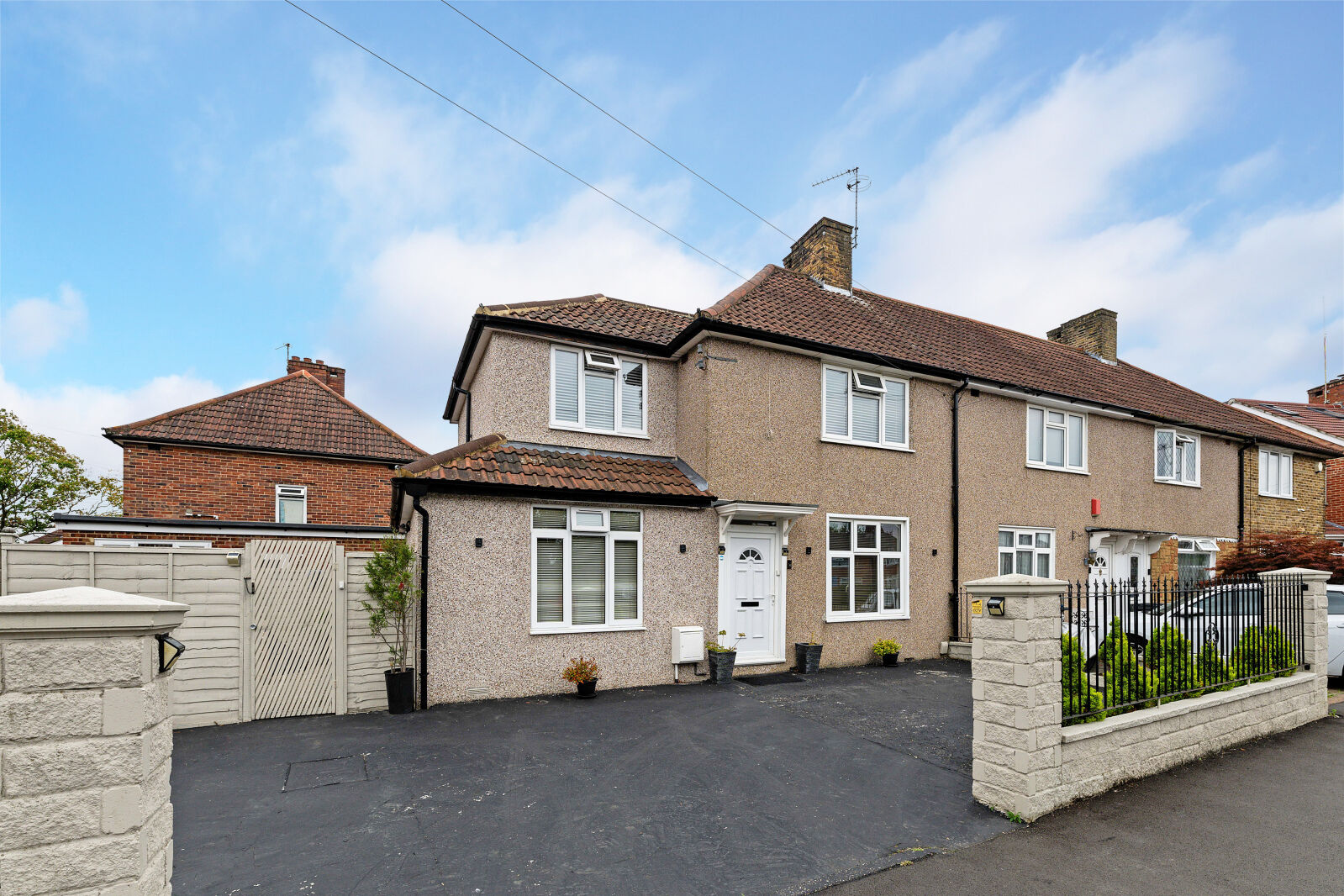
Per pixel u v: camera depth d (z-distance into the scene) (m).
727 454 10.56
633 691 9.23
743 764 6.12
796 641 10.88
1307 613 8.20
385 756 6.34
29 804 2.34
